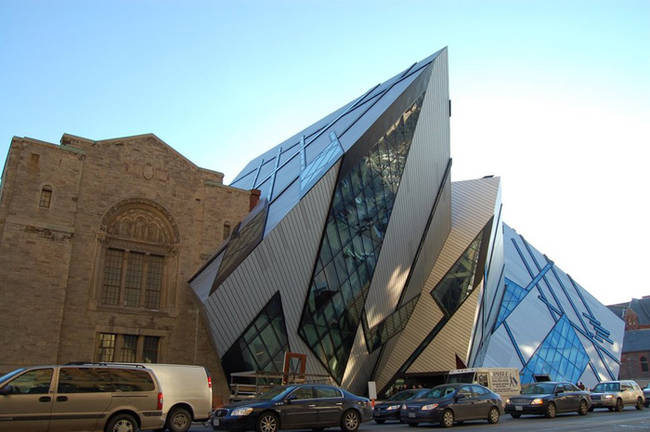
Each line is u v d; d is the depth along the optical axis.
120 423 14.60
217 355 32.50
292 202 32.47
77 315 31.47
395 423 25.08
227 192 39.28
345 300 35.12
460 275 48.16
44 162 32.25
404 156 40.19
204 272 34.78
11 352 28.67
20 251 30.17
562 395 26.12
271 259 30.64
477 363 49.31
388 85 48.53
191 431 20.42
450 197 51.25
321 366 34.19
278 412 16.92
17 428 13.24
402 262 41.22
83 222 32.88
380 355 40.53
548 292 69.75
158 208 35.91
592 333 67.81
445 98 48.25
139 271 34.81
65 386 14.15
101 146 34.66
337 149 36.06
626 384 31.53
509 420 24.67
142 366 16.03
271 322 31.66
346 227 34.50
